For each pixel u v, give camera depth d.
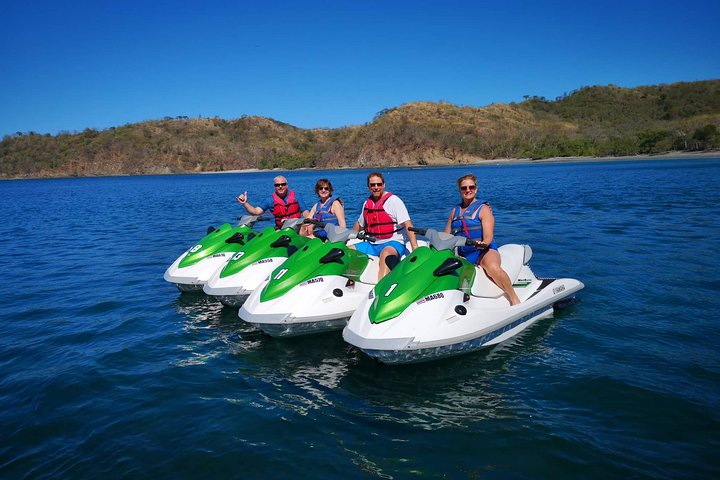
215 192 42.19
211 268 7.69
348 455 3.48
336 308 5.80
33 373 5.08
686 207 16.47
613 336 5.48
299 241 7.14
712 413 3.82
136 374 4.98
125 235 15.08
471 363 4.98
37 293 8.34
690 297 6.65
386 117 183.62
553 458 3.35
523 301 5.88
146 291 8.23
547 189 27.58
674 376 4.46
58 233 16.27
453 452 3.47
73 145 184.75
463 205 6.03
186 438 3.77
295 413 4.11
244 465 3.40
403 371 4.88
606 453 3.38
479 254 5.87
